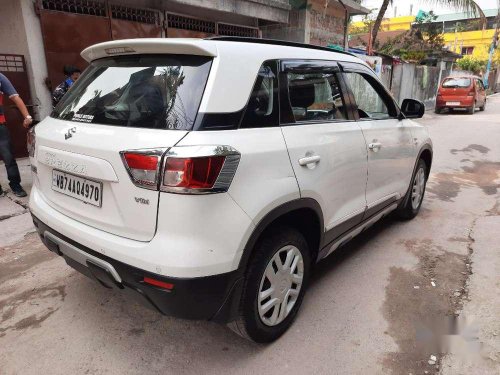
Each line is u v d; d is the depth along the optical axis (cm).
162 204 191
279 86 246
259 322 241
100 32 715
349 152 295
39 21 639
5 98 627
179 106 203
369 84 348
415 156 425
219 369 238
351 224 325
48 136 246
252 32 1091
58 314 288
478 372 236
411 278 340
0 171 612
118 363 242
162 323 279
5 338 262
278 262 246
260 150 217
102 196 215
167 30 842
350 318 285
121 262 206
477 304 302
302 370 237
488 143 982
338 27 1317
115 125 217
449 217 483
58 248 253
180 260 190
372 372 236
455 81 1675
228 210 201
